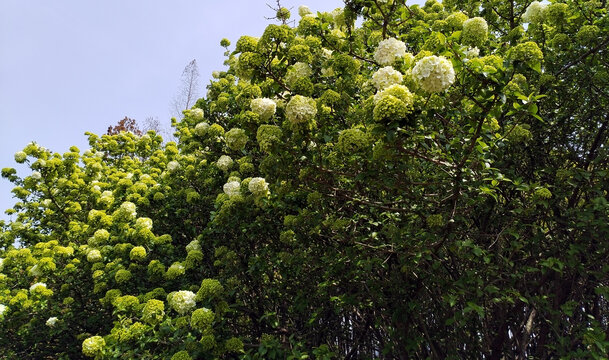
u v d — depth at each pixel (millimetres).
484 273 3600
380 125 2383
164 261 5426
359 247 3727
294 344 3793
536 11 3781
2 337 5844
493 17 4648
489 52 3998
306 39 3783
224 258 4844
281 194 3580
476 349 4281
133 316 4133
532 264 3943
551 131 3971
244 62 3277
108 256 5516
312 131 3271
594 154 3932
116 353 3537
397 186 3094
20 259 5934
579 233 3730
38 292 5406
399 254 3477
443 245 3326
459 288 3365
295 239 4270
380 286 3912
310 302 4648
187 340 3604
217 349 3678
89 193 7262
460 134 3057
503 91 2518
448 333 4180
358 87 4184
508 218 3689
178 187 6465
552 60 3738
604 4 3818
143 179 6828
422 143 2820
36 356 5996
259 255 4699
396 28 4465
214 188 5848
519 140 3412
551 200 3643
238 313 4832
